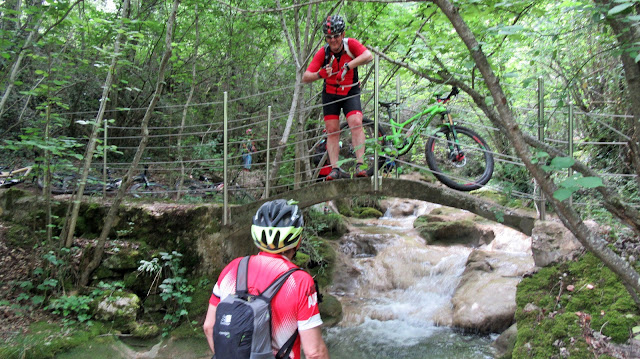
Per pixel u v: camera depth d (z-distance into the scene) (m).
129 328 4.62
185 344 4.61
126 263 5.09
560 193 1.75
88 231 5.50
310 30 8.52
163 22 9.36
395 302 6.34
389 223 9.98
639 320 3.44
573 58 5.41
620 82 5.33
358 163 4.85
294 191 5.14
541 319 3.93
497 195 8.17
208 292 5.13
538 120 4.42
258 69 10.77
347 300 6.44
